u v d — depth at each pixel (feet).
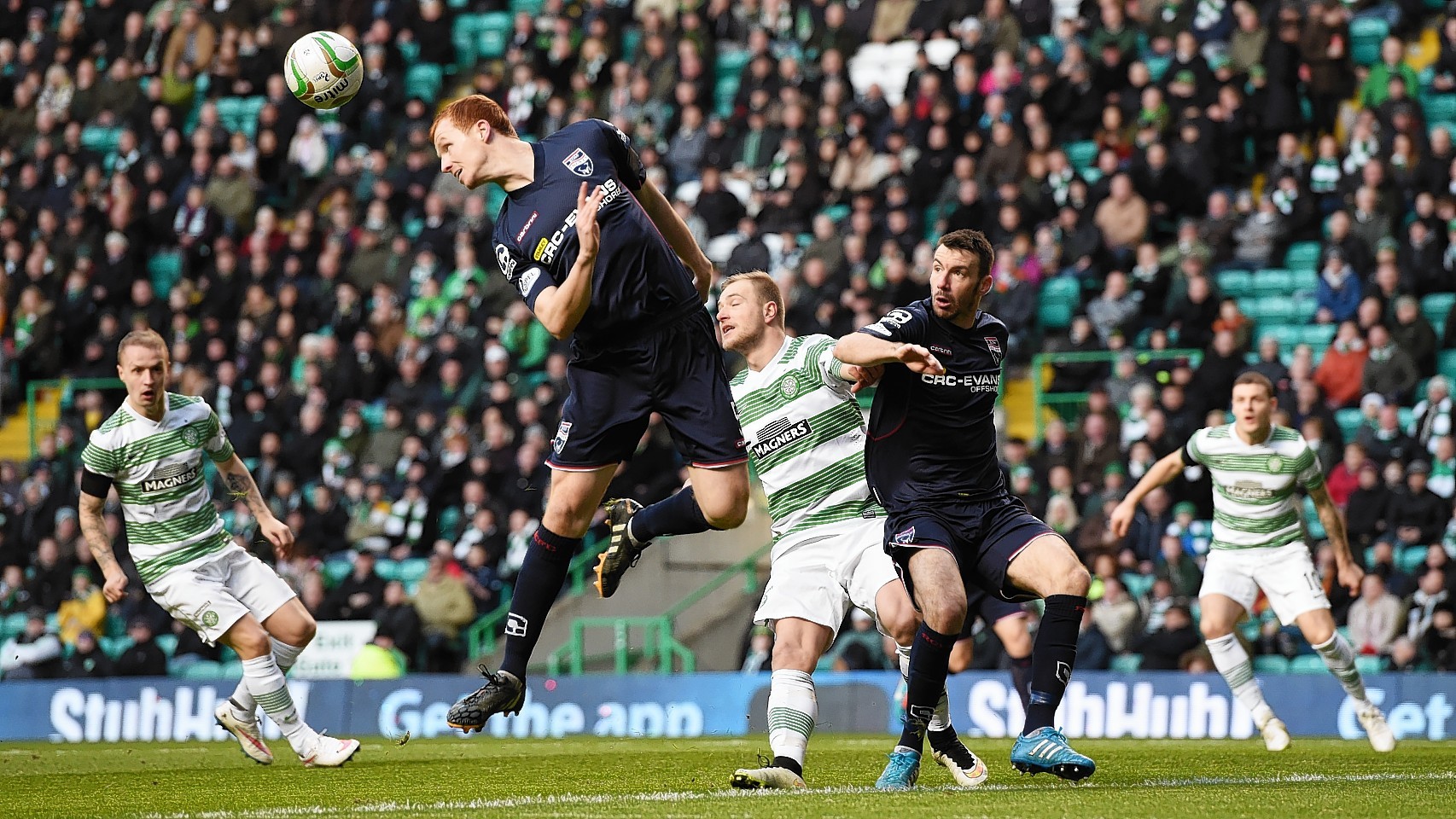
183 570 70.03
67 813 48.55
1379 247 131.54
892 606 53.98
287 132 171.01
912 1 166.61
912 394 50.75
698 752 83.97
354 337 153.99
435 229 157.28
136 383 68.85
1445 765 66.39
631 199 50.75
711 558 134.62
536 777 62.80
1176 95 143.13
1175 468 80.89
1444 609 108.06
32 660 134.82
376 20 178.81
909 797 46.85
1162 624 111.75
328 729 121.08
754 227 148.87
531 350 143.74
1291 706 103.65
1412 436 120.26
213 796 54.95
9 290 170.71
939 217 142.51
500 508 132.46
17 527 150.61
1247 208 137.80
